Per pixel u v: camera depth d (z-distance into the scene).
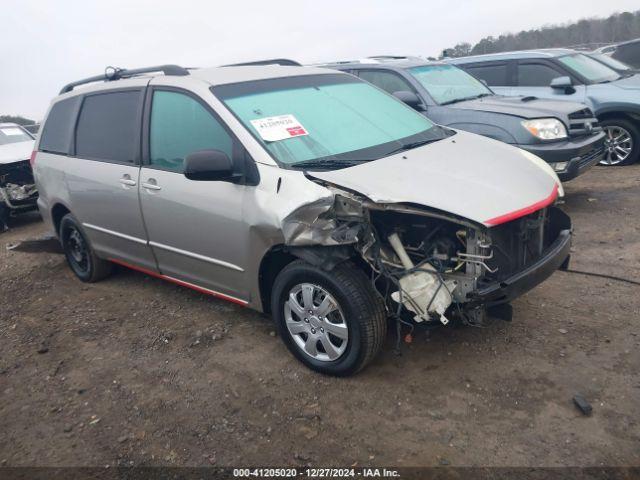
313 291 3.40
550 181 3.70
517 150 4.14
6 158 8.41
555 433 2.84
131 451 3.03
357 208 3.11
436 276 3.12
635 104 7.58
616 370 3.29
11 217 9.54
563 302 4.14
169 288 5.22
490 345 3.67
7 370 4.01
